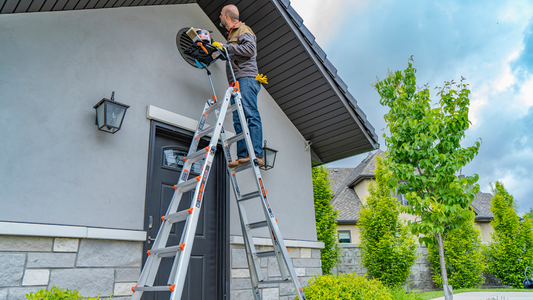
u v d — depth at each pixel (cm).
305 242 437
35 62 244
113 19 302
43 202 228
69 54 264
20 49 238
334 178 1997
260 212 398
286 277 265
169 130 324
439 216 424
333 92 451
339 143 529
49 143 239
